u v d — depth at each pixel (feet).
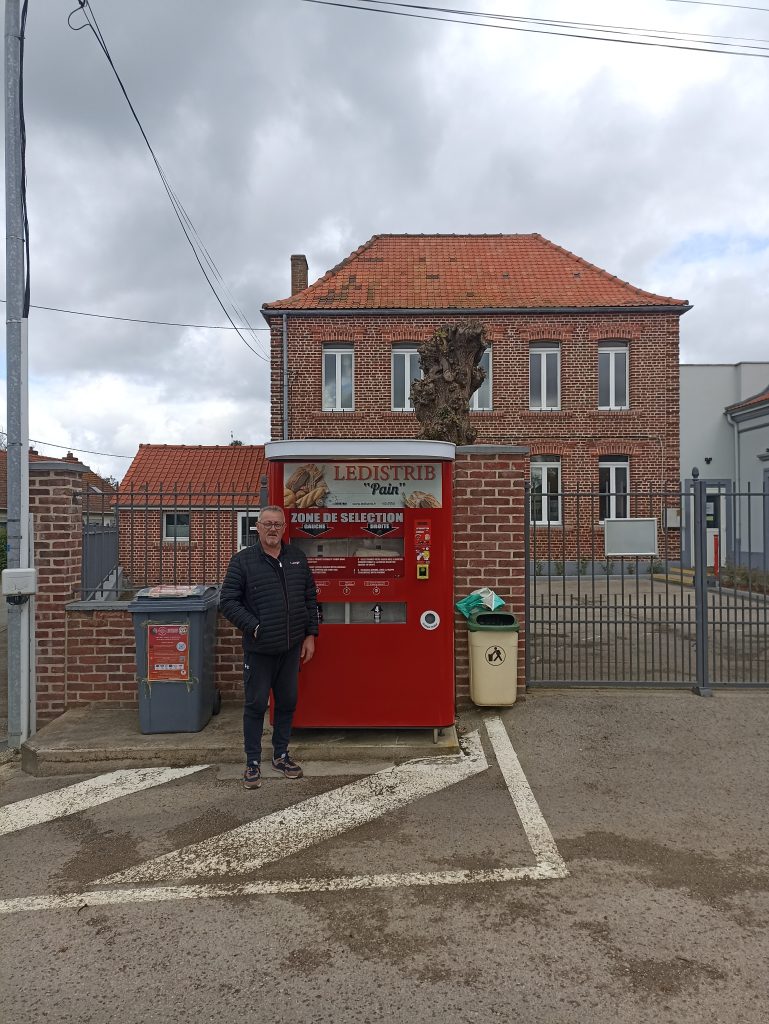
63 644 19.19
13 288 18.07
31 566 18.81
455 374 32.27
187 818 13.48
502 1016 8.14
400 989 8.61
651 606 22.22
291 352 59.06
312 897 10.68
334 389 60.03
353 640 16.89
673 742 17.21
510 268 64.54
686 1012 8.18
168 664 17.19
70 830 13.08
